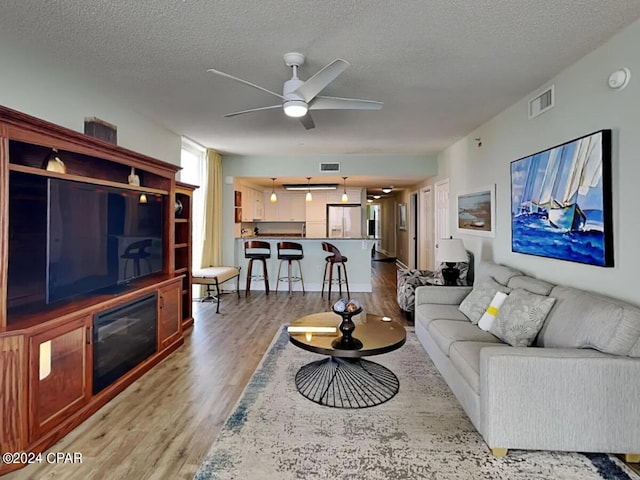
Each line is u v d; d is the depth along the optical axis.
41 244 2.65
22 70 2.69
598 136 2.46
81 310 2.36
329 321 3.31
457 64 2.83
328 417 2.40
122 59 2.73
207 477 1.82
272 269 7.00
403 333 2.93
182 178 5.56
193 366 3.27
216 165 6.51
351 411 2.47
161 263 3.83
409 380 2.97
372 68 2.90
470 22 2.22
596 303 2.15
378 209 15.10
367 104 2.88
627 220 2.29
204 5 2.05
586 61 2.67
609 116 2.44
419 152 6.56
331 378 2.96
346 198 8.85
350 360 3.21
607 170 2.41
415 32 2.34
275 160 6.86
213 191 6.37
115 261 3.09
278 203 9.62
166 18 2.18
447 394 2.73
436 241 6.83
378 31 2.33
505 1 2.01
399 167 6.77
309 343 2.70
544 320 2.52
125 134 3.94
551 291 2.71
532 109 3.41
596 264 2.49
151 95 3.53
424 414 2.44
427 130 4.90
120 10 2.10
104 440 2.16
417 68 2.90
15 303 2.46
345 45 2.52
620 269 2.34
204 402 2.62
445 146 5.99
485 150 4.52
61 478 1.84
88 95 3.36
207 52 2.62
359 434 2.20
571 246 2.76
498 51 2.61
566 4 2.03
